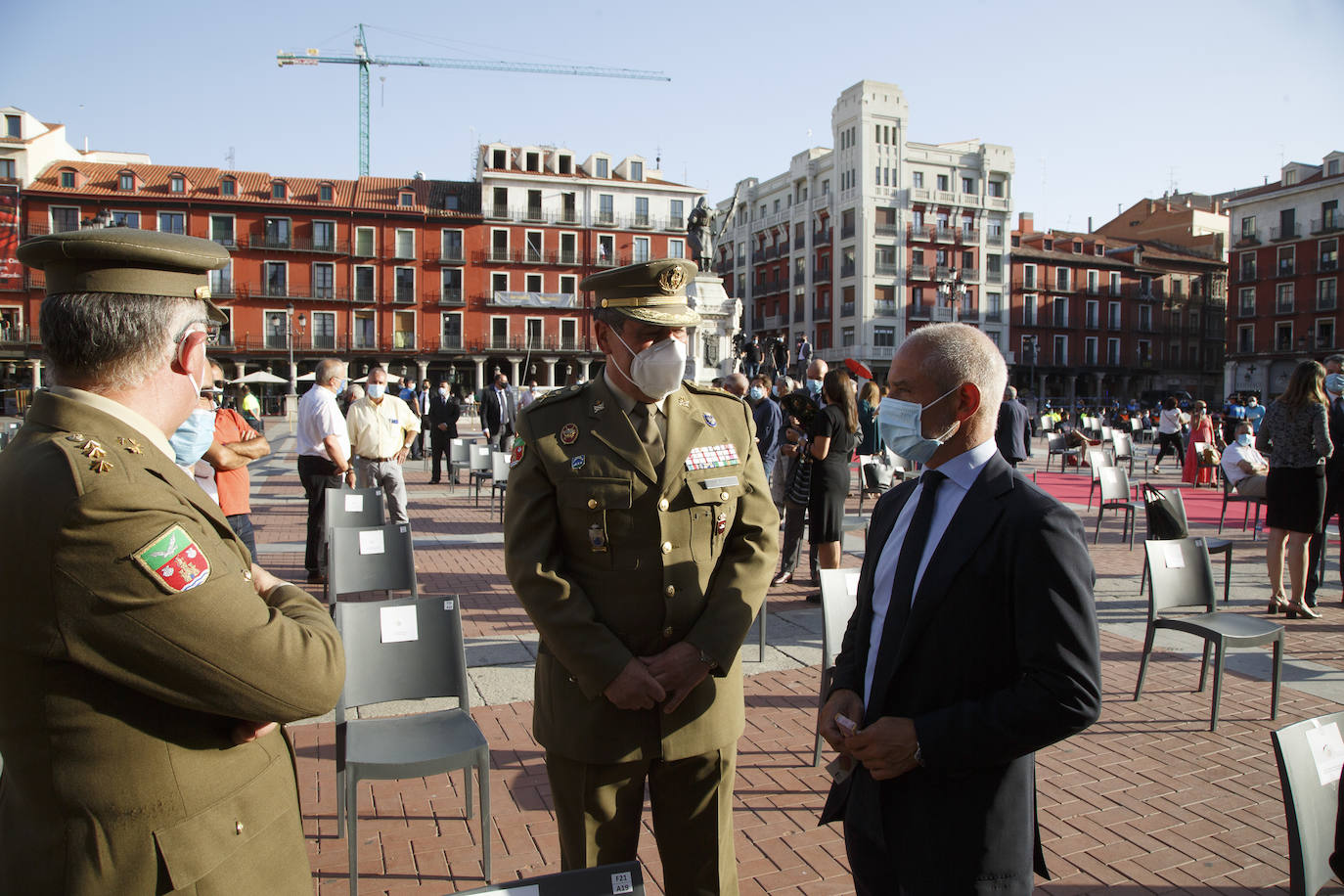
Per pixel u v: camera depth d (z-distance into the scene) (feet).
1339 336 162.81
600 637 7.02
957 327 6.50
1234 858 10.48
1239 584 25.40
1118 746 13.80
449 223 168.35
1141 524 38.29
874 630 6.87
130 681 4.20
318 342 161.38
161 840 4.31
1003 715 5.51
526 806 11.70
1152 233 226.58
